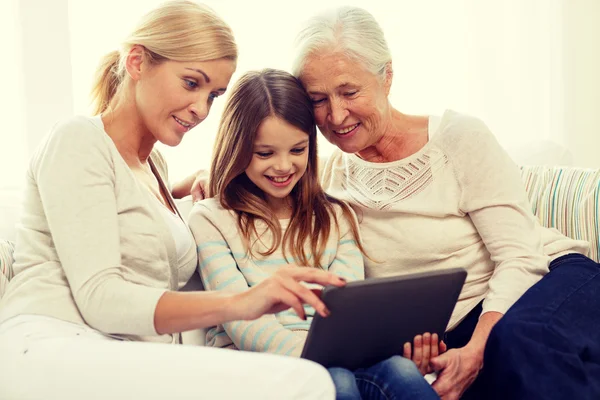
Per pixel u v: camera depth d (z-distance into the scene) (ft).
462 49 9.43
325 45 5.25
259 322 5.04
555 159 7.30
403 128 5.79
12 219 5.99
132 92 4.99
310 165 5.67
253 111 5.26
